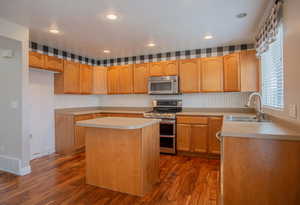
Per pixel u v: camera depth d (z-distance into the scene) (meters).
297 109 1.56
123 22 2.68
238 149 1.54
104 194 2.30
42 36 3.26
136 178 2.28
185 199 2.19
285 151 1.44
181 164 3.37
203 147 3.74
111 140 2.40
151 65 4.44
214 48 4.08
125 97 5.13
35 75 3.81
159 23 2.70
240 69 3.46
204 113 3.87
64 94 4.47
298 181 1.43
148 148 2.40
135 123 2.29
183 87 4.16
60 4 2.14
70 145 4.01
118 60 5.11
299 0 1.50
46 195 2.28
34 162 3.48
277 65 2.22
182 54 4.37
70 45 3.84
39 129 3.88
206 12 2.36
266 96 2.84
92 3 2.12
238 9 2.28
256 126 1.84
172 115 3.92
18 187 2.48
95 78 4.83
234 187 1.56
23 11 2.32
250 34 3.20
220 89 3.86
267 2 2.11
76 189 2.42
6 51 2.88
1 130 3.06
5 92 3.01
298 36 1.53
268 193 1.49
